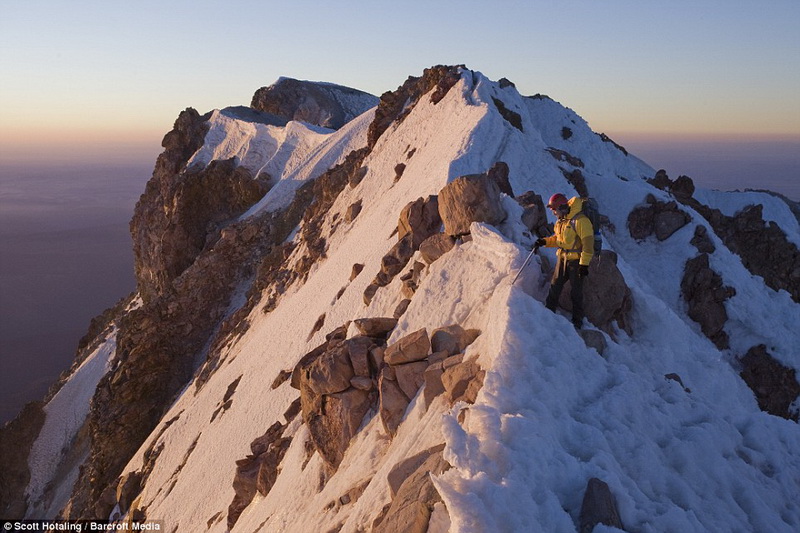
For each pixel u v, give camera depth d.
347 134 58.53
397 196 29.27
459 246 13.13
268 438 17.70
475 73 39.03
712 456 7.05
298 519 11.38
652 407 7.80
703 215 35.06
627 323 11.24
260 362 28.25
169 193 65.19
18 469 56.50
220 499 19.56
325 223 40.97
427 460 7.37
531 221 13.37
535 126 43.41
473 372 8.70
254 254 50.84
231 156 66.75
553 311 10.00
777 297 23.33
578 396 7.75
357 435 11.52
